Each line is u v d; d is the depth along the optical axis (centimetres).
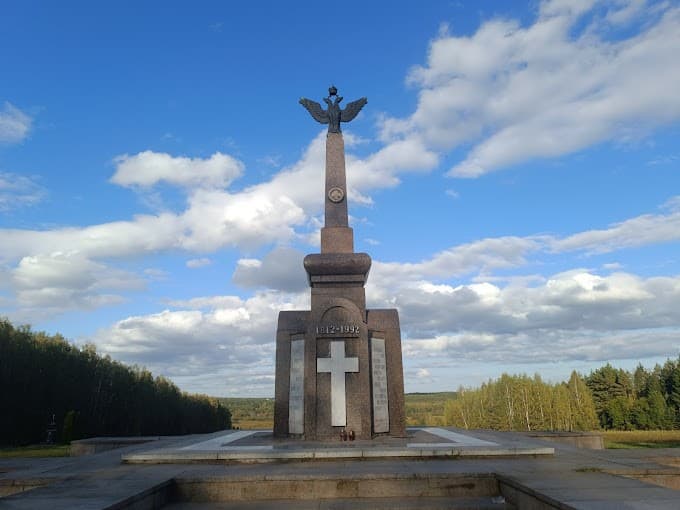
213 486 926
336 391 1510
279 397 1577
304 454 1114
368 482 930
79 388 4897
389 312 1650
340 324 1560
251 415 15438
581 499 695
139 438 1939
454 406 8606
